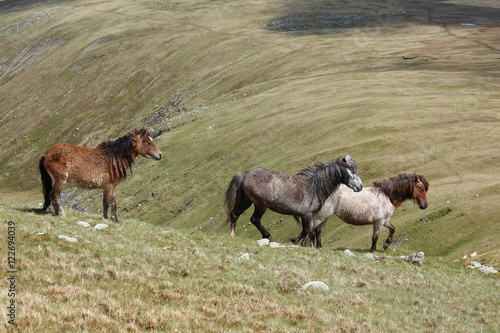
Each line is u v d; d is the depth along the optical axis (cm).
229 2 18400
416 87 6444
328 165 1734
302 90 7338
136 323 822
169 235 1551
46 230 1279
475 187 3105
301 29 14138
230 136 6256
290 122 5897
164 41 14862
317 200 1742
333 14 15838
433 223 2798
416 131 4525
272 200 1714
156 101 11481
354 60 9469
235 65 11200
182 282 1070
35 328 735
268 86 8488
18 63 17325
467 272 1734
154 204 5588
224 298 1014
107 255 1185
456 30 12575
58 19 19825
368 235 2980
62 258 1097
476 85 6275
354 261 1569
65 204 7275
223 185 5256
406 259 1717
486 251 2281
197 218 4850
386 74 7544
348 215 1831
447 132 4359
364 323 970
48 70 15475
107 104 12588
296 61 10094
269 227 3912
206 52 12925
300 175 1755
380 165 3912
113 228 1503
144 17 17688
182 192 5575
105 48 15412
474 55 8888
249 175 1738
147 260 1205
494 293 1465
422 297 1302
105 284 989
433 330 1022
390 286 1369
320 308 1027
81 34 17388
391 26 14000
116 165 1577
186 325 833
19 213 1501
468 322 1122
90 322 788
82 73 14400
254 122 6359
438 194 3141
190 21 16338
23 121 12912
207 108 8375
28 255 1080
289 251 1566
